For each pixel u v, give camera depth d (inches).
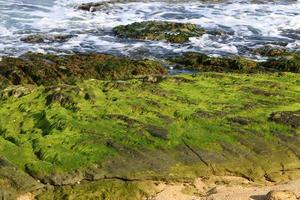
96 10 1171.9
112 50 891.4
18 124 518.0
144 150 471.5
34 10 1155.9
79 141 478.0
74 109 531.2
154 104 543.8
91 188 438.0
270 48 903.1
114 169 450.6
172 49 909.8
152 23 1003.9
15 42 915.4
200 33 985.5
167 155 470.6
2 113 537.3
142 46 919.0
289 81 650.8
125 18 1118.4
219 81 631.8
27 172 444.5
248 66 812.0
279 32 1026.7
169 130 500.1
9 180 434.0
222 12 1183.6
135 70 767.7
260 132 510.3
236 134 503.5
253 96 585.0
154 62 797.9
